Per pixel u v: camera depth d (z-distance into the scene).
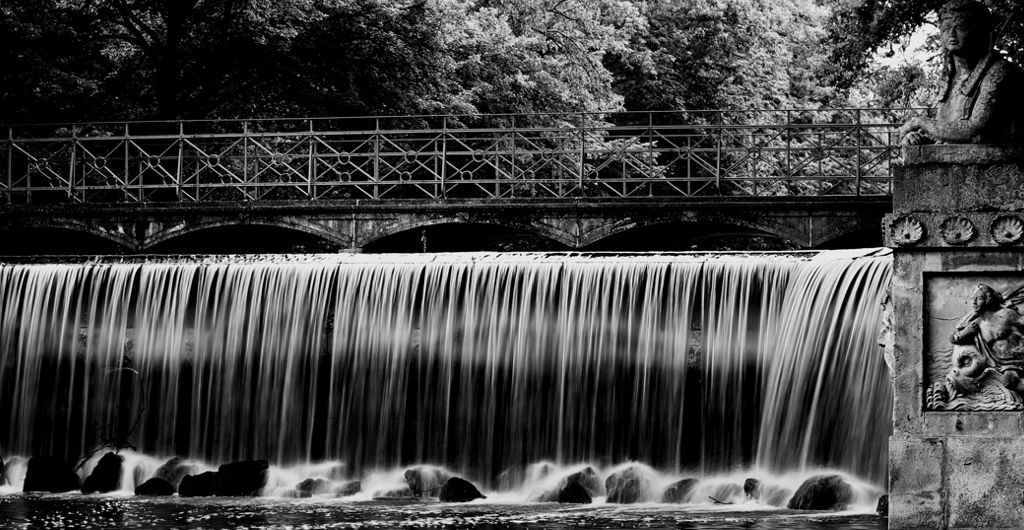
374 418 25.83
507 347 25.20
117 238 35.03
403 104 40.78
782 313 23.19
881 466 21.08
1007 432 14.62
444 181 34.69
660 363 24.27
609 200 32.84
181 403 26.84
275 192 41.12
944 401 14.81
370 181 34.97
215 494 24.41
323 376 26.16
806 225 32.16
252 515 21.31
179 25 39.75
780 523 19.34
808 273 22.91
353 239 34.09
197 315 26.89
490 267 25.45
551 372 24.94
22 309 27.72
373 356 25.91
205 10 39.62
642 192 44.75
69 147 40.22
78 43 39.84
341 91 40.38
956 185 14.88
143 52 41.47
